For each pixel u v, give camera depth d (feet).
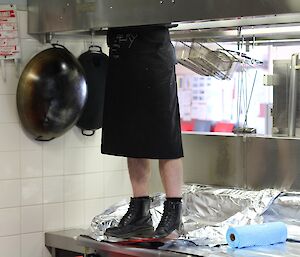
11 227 12.84
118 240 11.20
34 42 12.97
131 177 11.37
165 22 10.21
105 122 11.29
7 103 12.67
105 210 12.87
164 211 11.00
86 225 13.89
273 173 12.53
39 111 12.41
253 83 13.48
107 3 11.07
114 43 11.14
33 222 13.12
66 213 13.61
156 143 10.75
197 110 18.17
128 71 10.90
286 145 12.30
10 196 12.80
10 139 12.75
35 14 12.64
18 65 12.75
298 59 12.34
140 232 11.10
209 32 12.53
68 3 11.87
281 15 9.37
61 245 12.89
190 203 13.03
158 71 10.74
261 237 10.46
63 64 12.57
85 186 13.91
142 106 10.80
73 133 13.66
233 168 13.20
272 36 12.75
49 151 13.30
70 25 11.89
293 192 12.06
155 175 14.37
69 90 12.57
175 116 10.94
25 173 12.97
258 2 9.07
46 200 13.29
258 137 12.75
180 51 12.41
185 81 18.35
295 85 12.40
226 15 9.45
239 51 12.65
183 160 14.08
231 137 13.20
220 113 17.57
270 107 14.16
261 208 11.76
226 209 12.57
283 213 11.98
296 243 10.77
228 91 17.31
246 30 12.35
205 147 13.67
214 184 13.57
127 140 10.93
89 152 13.94
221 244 10.52
